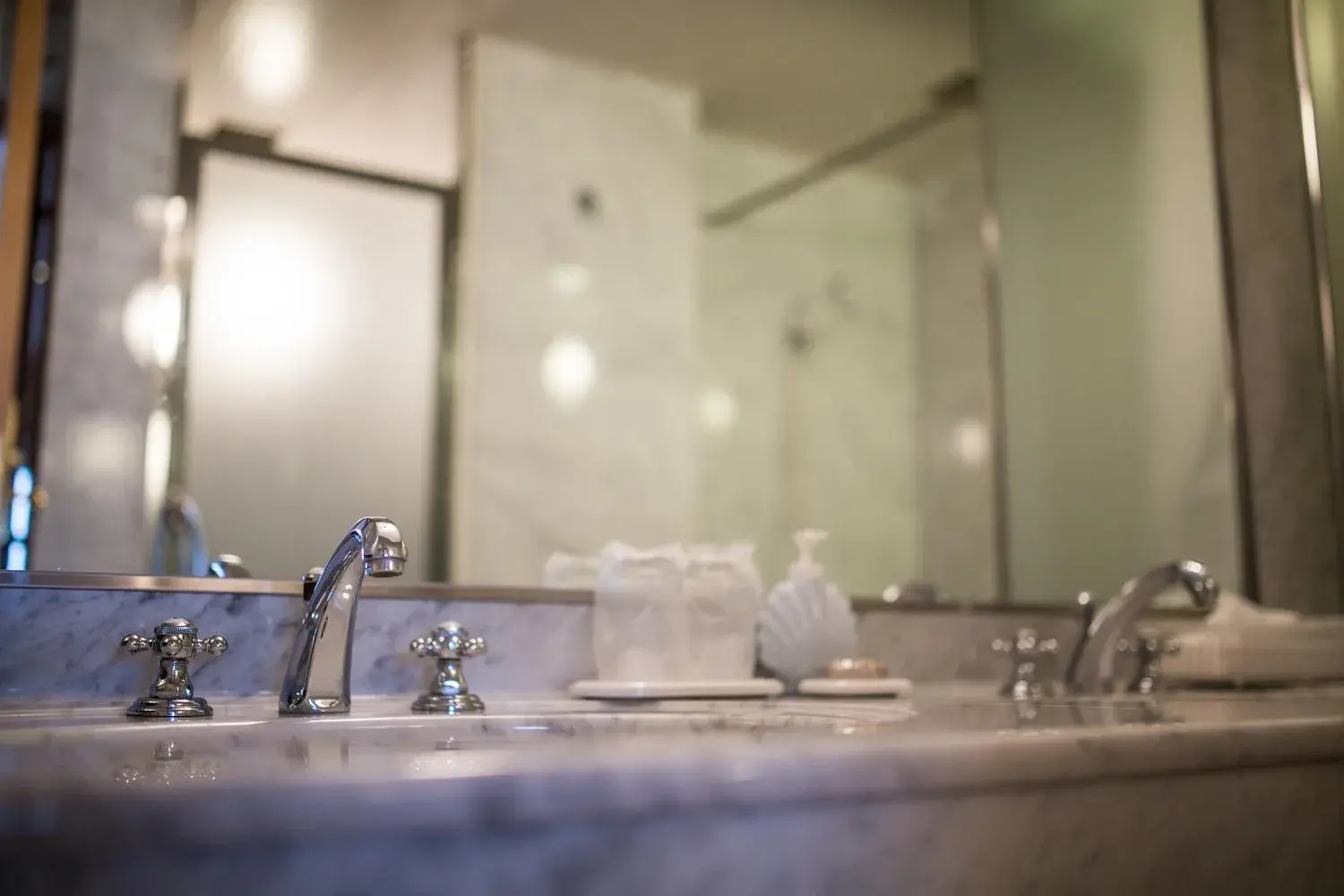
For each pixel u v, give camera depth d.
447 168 1.30
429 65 1.30
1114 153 1.84
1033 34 1.78
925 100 1.68
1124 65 1.86
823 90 1.59
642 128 1.44
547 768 0.47
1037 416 1.71
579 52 1.40
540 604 1.20
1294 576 1.83
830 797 0.55
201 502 1.12
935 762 0.59
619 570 1.17
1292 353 1.89
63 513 1.06
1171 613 1.72
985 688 1.49
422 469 1.24
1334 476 1.88
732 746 0.56
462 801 0.44
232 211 1.18
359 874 0.42
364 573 0.92
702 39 1.50
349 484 1.19
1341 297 1.90
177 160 1.16
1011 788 0.64
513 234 1.33
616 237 1.40
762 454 1.47
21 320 1.07
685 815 0.51
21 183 1.09
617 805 0.47
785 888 0.54
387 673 1.11
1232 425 1.83
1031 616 1.59
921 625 1.49
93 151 1.13
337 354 1.21
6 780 0.40
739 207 1.50
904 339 1.61
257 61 1.22
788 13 1.57
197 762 0.50
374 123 1.26
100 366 1.10
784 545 1.46
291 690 0.91
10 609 0.96
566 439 1.33
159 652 0.89
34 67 1.12
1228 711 0.96
